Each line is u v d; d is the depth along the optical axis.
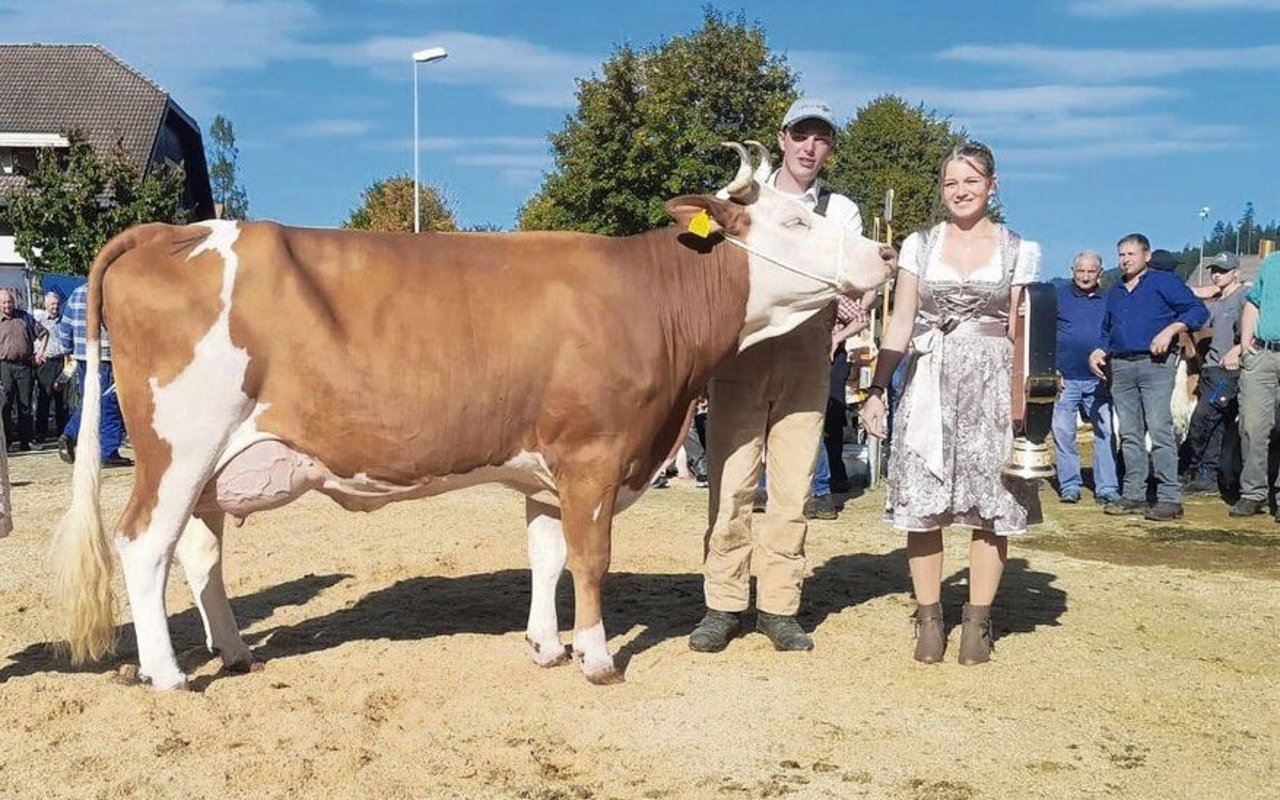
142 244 5.03
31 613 6.41
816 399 5.91
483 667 5.52
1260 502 10.30
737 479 5.89
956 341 5.53
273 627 6.32
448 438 5.12
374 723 4.77
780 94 35.34
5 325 15.62
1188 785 4.27
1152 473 12.38
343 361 4.98
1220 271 11.94
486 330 5.11
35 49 39.97
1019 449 5.45
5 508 5.18
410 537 8.79
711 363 5.54
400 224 58.47
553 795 4.09
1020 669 5.60
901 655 5.83
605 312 5.21
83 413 4.96
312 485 5.16
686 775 4.28
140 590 4.98
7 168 37.31
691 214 5.41
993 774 4.33
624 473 5.30
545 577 5.59
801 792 4.14
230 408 4.93
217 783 4.12
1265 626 6.47
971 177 5.49
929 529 5.58
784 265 5.49
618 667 5.55
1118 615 6.68
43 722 4.64
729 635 6.03
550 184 34.03
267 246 5.01
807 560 8.23
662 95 32.25
